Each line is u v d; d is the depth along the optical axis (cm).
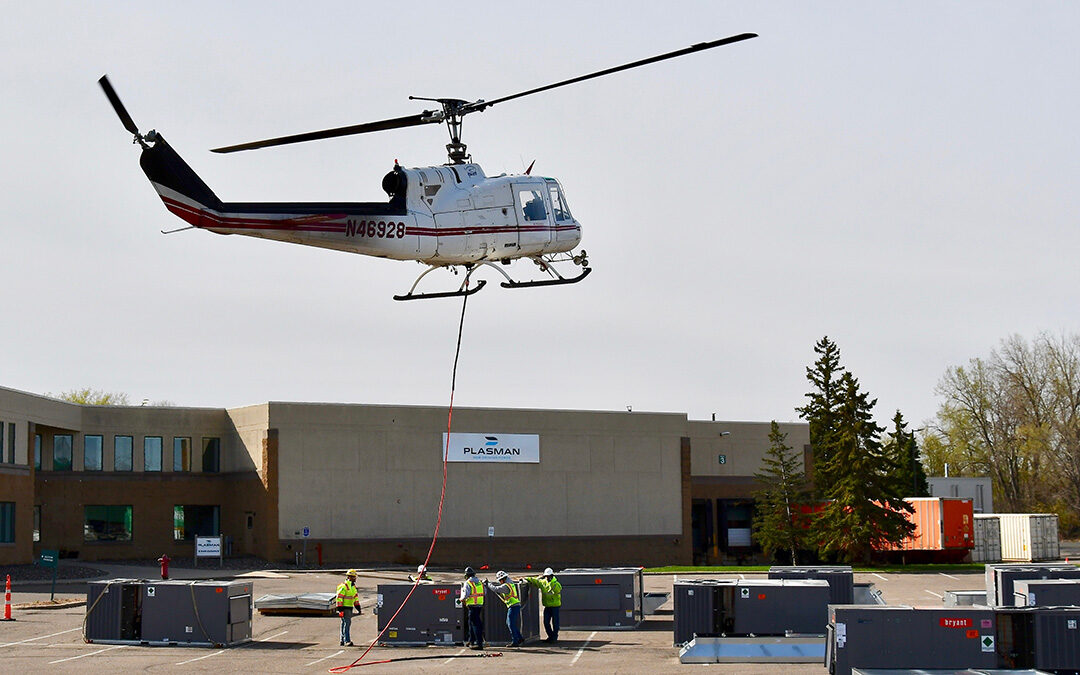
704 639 3253
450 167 3080
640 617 4125
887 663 2784
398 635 3578
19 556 6378
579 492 7700
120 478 7312
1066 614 2792
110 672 3058
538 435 7625
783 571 3978
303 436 7069
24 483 6450
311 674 3028
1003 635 2809
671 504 7944
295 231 2795
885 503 7269
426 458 7338
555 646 3547
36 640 3709
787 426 8644
